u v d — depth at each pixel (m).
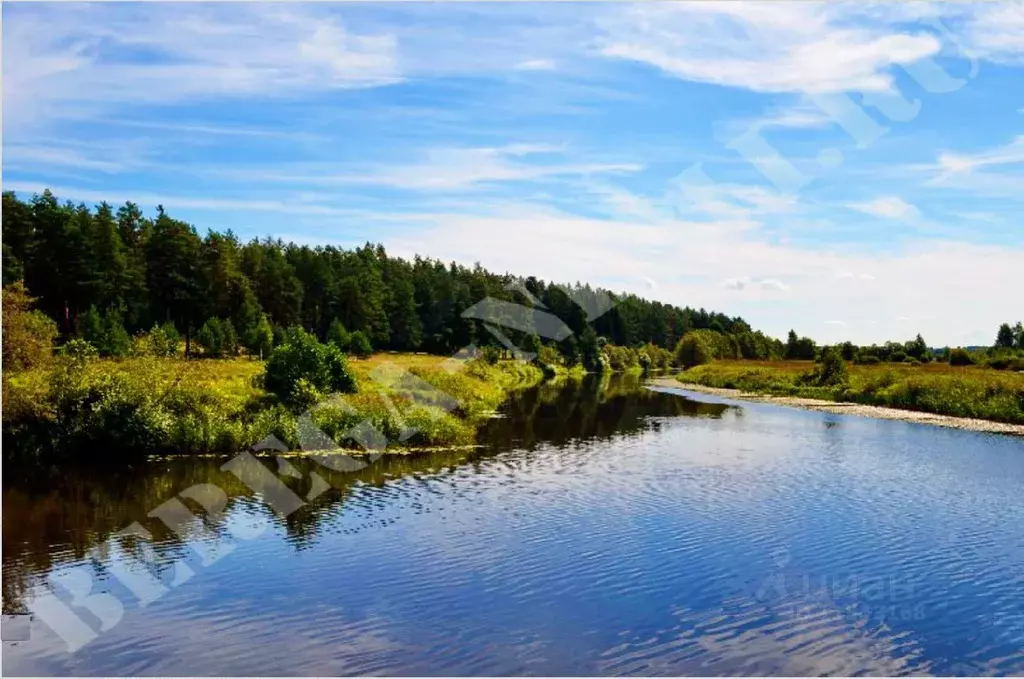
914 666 14.16
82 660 14.13
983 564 19.75
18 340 39.34
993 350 110.00
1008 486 29.12
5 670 13.70
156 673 13.68
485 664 14.14
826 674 13.85
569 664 14.17
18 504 25.53
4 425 32.16
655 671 13.90
